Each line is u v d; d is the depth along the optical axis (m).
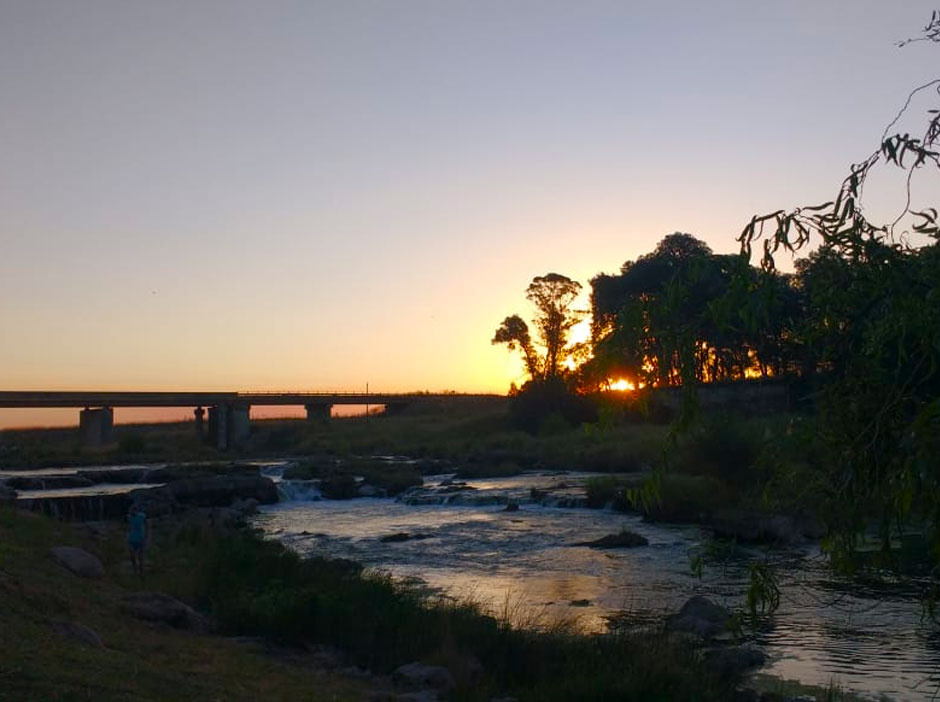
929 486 4.61
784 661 18.36
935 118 4.78
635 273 89.69
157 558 28.25
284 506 55.47
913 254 4.90
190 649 16.44
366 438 102.69
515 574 29.88
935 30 4.80
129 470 69.31
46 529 28.39
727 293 4.97
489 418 105.94
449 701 14.81
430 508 52.69
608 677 15.17
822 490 5.20
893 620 21.09
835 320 5.20
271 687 14.48
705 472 43.88
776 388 52.19
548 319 96.38
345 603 19.77
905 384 4.83
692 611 22.14
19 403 91.38
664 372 5.35
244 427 102.88
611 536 35.97
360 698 14.45
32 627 14.74
